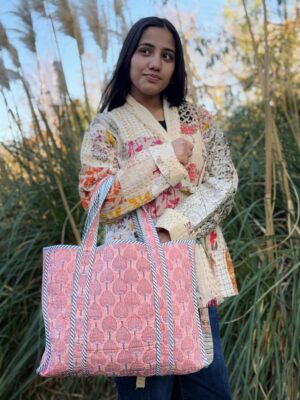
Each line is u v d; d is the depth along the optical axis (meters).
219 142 1.59
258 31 3.52
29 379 2.36
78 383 2.45
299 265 2.21
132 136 1.49
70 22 2.85
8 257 2.66
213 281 1.48
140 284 1.28
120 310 1.26
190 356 1.29
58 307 1.29
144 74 1.49
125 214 1.44
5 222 2.92
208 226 1.44
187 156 1.40
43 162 2.94
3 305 2.58
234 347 2.04
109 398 2.36
